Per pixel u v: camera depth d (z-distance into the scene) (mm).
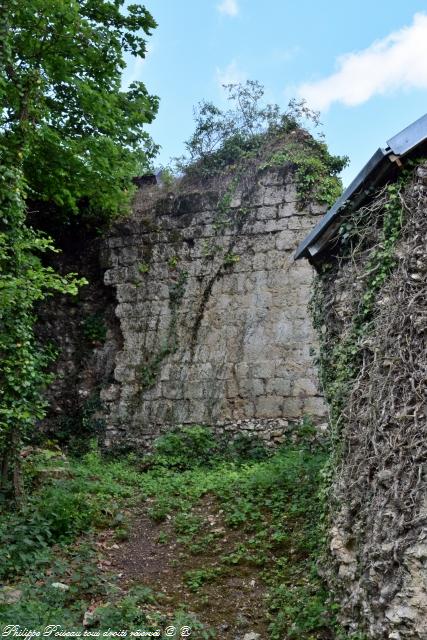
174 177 13562
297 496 8328
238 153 12961
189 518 8359
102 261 13328
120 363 12812
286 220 12016
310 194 11930
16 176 8844
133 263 13094
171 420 12203
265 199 12250
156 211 13125
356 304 6434
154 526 8320
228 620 6293
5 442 8445
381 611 4895
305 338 11539
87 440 12609
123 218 13430
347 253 6887
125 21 12703
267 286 11984
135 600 6305
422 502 4758
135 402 12547
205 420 11953
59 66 11656
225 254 12383
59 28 11203
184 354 12375
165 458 11453
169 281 12766
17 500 8164
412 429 5066
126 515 8539
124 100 13219
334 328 7039
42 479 9102
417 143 5879
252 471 9852
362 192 6523
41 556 6973
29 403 8750
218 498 8891
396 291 5707
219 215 12555
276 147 12664
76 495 8484
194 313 12453
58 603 6133
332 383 6879
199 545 7688
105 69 12375
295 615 6109
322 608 5980
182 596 6730
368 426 5664
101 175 12406
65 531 7723
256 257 12156
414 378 5227
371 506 5391
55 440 12289
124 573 7191
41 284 8688
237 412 11758
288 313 11750
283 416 11406
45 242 8961
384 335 5688
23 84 9727
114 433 12570
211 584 6918
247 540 7664
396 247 5938
